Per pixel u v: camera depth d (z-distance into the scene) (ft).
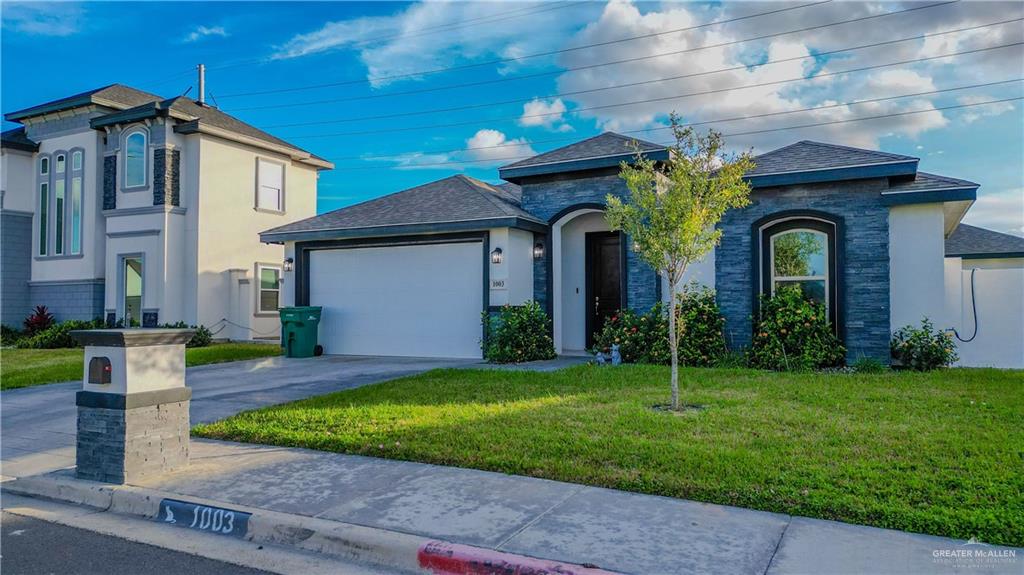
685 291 37.88
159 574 13.11
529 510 15.28
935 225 36.50
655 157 41.86
